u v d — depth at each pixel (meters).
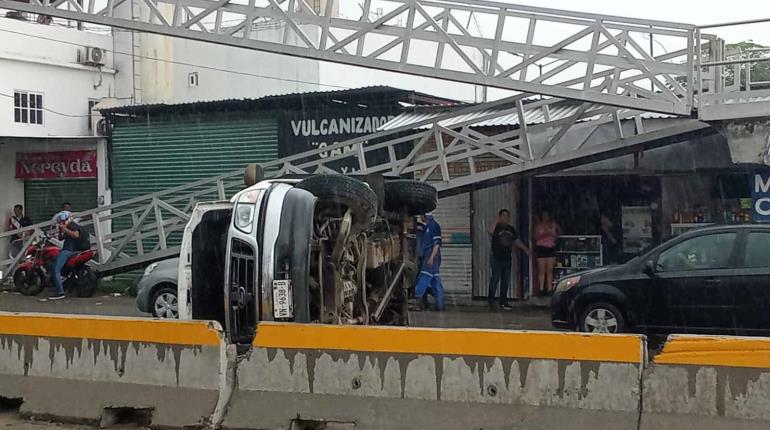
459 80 11.84
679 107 11.48
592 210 16.14
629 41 11.62
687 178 15.49
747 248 10.29
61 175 21.53
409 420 6.01
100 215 20.89
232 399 6.44
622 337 5.69
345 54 12.17
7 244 21.62
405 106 18.70
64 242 17.22
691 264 10.52
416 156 15.77
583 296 11.01
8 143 21.83
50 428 6.75
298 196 7.36
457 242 16.89
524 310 15.72
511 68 11.73
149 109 20.52
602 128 14.86
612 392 5.67
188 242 7.80
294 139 19.44
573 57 11.70
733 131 12.14
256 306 7.20
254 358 6.45
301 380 6.31
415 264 10.12
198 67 28.27
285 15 12.46
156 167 20.72
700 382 5.54
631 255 15.91
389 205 9.71
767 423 5.38
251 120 19.83
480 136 14.44
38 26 24.06
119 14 19.25
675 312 10.49
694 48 11.81
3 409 7.34
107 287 18.67
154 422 6.53
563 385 5.76
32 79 23.92
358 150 15.11
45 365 7.06
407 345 6.09
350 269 8.09
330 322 7.59
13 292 18.33
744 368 5.46
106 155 21.14
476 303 16.66
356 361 6.20
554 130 15.01
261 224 7.30
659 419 5.57
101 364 6.84
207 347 6.49
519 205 16.53
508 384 5.87
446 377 6.00
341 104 19.00
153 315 12.95
